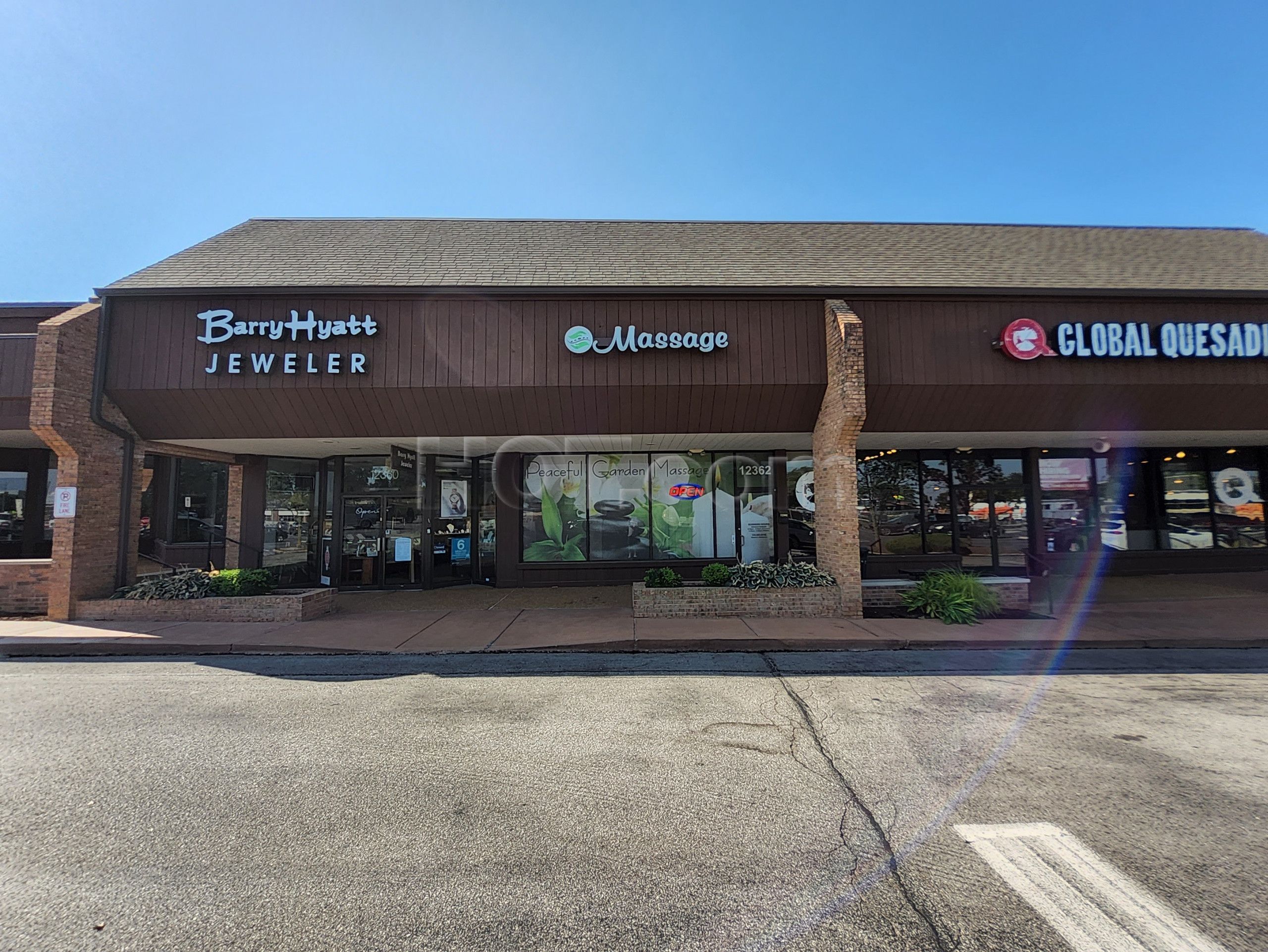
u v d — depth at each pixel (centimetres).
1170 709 566
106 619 976
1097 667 723
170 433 1074
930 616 987
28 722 535
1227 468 1488
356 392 1001
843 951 250
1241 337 1013
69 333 947
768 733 507
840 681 667
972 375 1027
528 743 485
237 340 992
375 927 266
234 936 260
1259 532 1480
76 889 294
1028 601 1043
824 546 1071
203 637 856
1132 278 1132
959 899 286
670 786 408
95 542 1002
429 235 1319
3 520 1404
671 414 1065
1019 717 546
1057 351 1014
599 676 689
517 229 1384
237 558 1348
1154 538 1466
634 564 1351
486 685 655
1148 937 259
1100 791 399
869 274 1109
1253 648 822
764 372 1020
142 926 267
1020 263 1209
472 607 1106
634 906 280
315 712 562
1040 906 280
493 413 1048
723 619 980
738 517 1368
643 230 1392
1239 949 251
